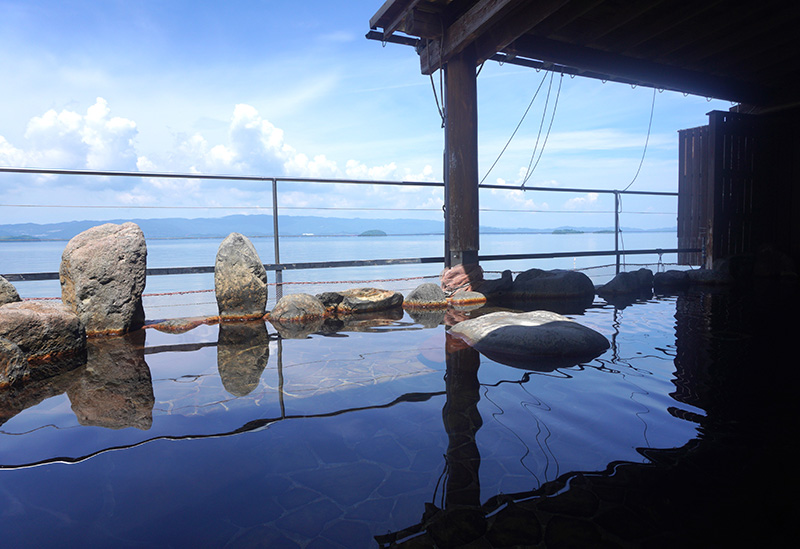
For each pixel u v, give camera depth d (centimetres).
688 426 152
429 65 516
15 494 117
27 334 247
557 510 106
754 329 301
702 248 711
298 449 140
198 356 259
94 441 149
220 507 110
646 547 92
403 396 187
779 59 575
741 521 101
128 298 331
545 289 475
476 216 503
